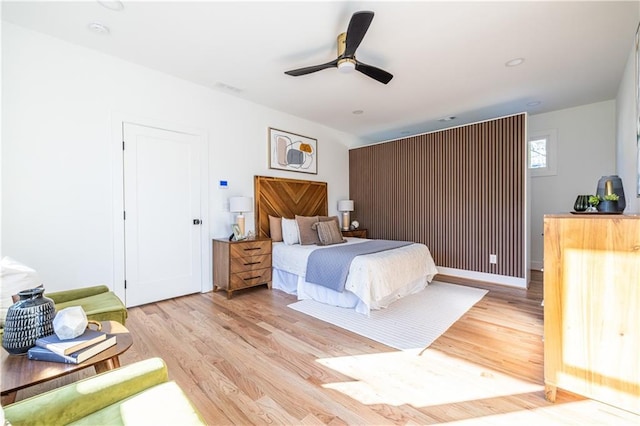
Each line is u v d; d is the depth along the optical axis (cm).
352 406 152
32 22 232
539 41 257
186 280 345
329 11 218
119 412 90
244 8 214
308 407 151
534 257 481
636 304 130
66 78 261
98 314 179
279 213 444
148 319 271
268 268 375
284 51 276
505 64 299
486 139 410
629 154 275
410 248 357
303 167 491
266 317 277
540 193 475
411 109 440
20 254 240
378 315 280
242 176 402
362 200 568
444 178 453
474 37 251
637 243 130
